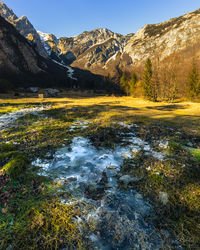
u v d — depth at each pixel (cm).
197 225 236
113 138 653
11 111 1274
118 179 361
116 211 262
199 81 4109
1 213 243
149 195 301
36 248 196
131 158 471
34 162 423
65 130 748
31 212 248
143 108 2044
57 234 215
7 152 473
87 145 574
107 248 203
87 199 288
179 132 756
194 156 473
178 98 4684
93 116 1155
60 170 391
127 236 219
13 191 297
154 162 435
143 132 740
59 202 275
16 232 214
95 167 413
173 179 351
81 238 212
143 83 4525
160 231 227
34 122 910
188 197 291
